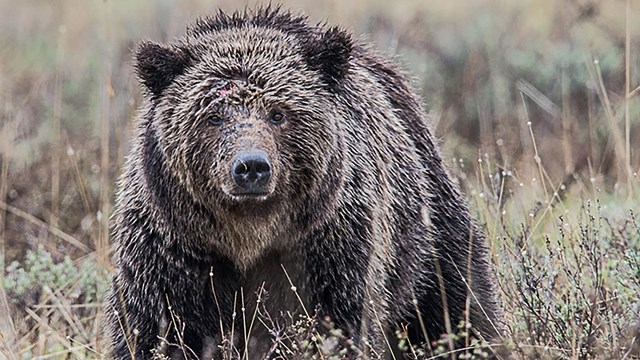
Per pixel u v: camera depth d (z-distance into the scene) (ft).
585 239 40.16
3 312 42.57
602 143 65.51
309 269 36.09
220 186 34.40
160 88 36.22
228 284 36.73
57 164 56.59
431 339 40.29
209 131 34.91
